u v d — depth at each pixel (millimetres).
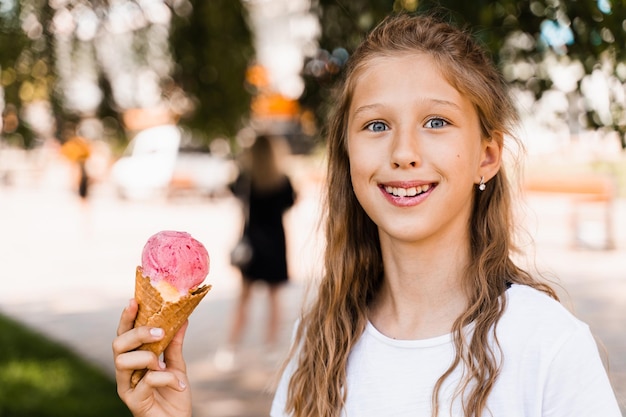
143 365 1683
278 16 4781
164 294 1672
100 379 6035
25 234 15789
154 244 1696
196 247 1705
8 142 4203
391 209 1669
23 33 3926
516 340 1570
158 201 20844
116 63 4637
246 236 6594
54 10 3992
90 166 18953
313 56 3814
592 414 1474
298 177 19484
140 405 1726
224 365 6281
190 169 20594
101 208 19969
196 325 7738
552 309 1588
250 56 4969
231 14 4766
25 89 4066
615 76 2793
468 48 1733
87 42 4352
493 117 1743
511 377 1550
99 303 9203
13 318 8477
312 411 1849
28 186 27578
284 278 6672
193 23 4695
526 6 2826
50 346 7004
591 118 2977
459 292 1724
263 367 6254
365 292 1930
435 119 1657
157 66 4809
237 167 6715
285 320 7574
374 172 1678
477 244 1783
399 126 1652
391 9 3033
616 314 7062
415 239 1658
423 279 1729
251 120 5430
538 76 3057
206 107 4977
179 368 1790
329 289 1955
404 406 1630
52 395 5574
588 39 2740
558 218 14211
